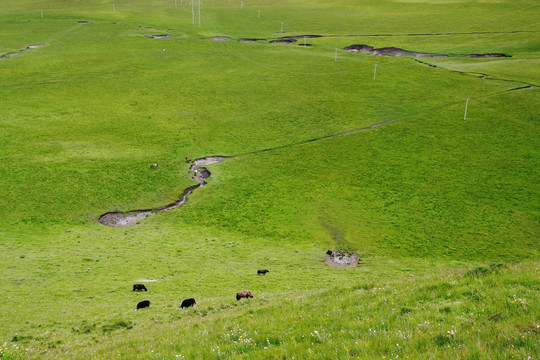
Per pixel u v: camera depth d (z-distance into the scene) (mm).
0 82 125188
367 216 60938
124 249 50094
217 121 99562
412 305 15508
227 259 47344
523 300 13734
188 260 46688
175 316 27062
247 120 99938
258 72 135375
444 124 95312
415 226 57812
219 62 146000
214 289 36375
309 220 59812
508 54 144625
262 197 66875
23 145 84750
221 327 16609
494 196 66438
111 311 30094
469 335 11211
